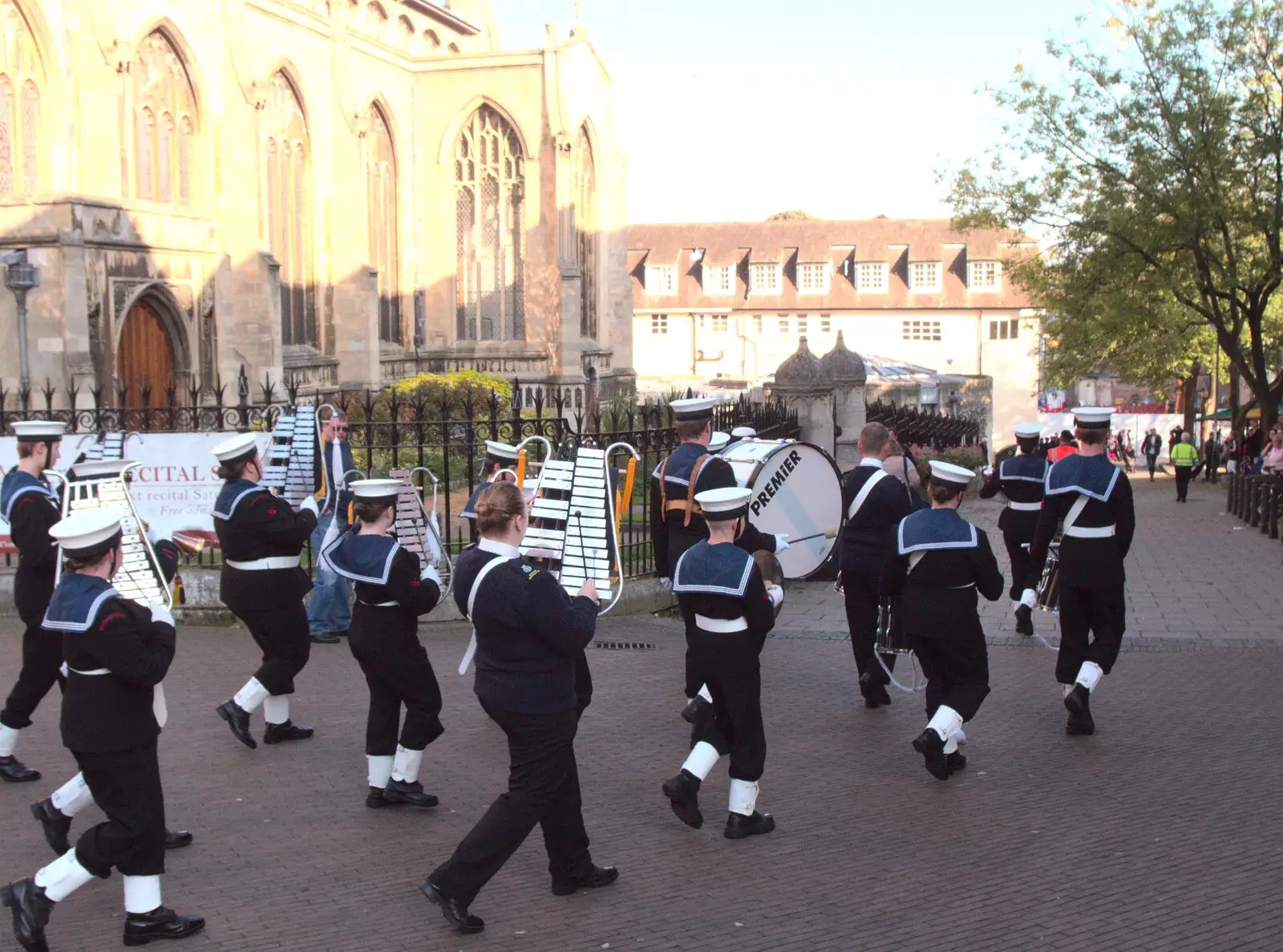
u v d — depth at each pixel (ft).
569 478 26.73
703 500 23.57
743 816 23.40
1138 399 242.58
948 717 25.62
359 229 134.41
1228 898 20.44
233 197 112.68
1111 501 29.66
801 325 245.24
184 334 93.66
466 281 152.15
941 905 20.30
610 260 168.76
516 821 19.45
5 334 80.28
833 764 27.81
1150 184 106.83
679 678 35.29
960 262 241.14
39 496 26.78
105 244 84.07
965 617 26.08
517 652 19.79
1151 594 48.47
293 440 41.01
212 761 27.81
